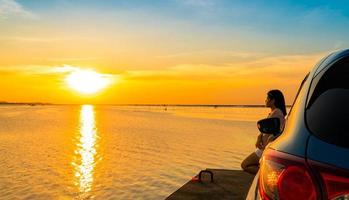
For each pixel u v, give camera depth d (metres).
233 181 6.90
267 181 1.51
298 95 1.85
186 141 19.83
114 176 10.32
